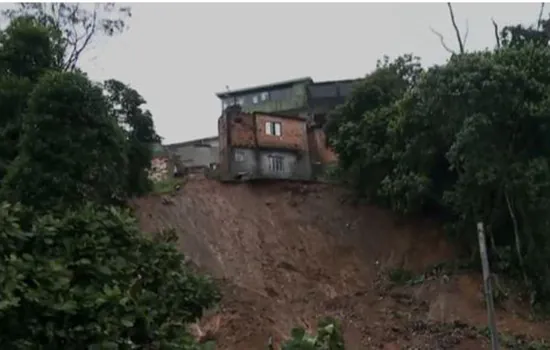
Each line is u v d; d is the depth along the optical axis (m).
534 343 25.19
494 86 27.66
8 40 22.80
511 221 29.59
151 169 34.50
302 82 55.59
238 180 38.53
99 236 7.38
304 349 7.70
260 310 28.28
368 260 34.28
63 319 5.82
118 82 34.44
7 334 5.53
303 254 34.41
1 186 16.47
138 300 6.68
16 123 19.80
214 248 33.06
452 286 29.86
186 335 7.41
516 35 37.12
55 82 18.31
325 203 37.97
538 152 29.30
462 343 25.66
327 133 39.94
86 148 17.86
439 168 32.97
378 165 35.25
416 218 35.38
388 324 27.59
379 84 39.16
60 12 32.09
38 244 6.66
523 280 28.84
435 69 29.69
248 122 46.53
